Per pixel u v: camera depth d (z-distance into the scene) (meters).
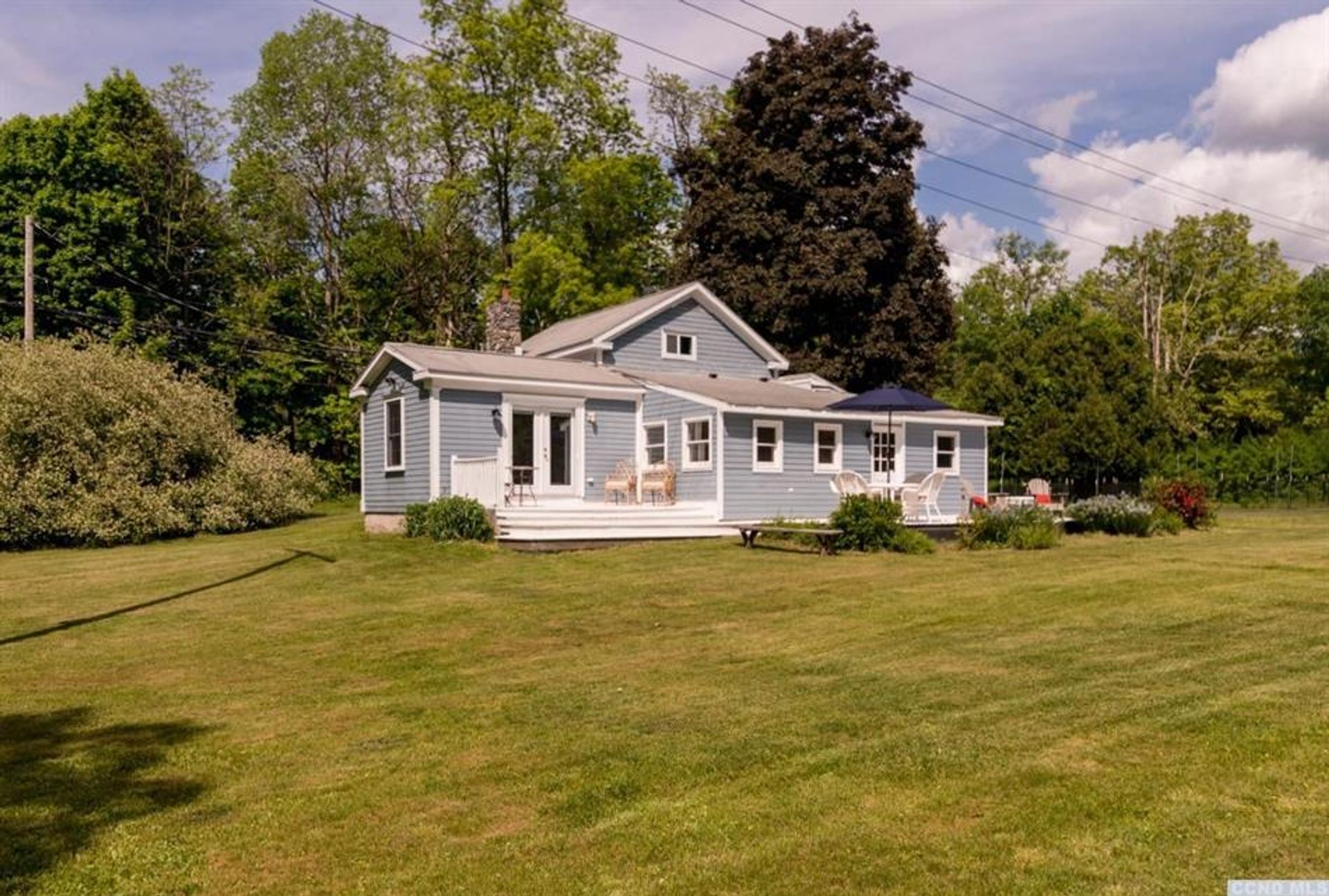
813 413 21.45
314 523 25.92
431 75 38.34
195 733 6.77
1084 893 4.04
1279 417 49.78
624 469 21.70
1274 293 50.28
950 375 50.03
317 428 41.44
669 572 14.27
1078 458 34.12
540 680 8.10
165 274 38.38
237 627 10.66
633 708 7.10
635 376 23.44
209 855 4.70
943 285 35.78
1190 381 52.59
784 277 33.75
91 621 11.11
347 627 10.57
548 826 4.96
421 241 43.56
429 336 44.12
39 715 7.31
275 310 40.78
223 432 25.34
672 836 4.77
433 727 6.78
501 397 20.12
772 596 12.08
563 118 41.53
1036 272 62.66
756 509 21.02
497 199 42.69
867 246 32.84
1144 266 53.91
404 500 20.56
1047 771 5.44
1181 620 9.80
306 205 42.06
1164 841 4.50
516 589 12.86
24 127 36.09
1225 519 26.91
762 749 6.01
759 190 34.41
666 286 41.00
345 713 7.22
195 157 39.56
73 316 34.69
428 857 4.62
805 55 34.88
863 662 8.37
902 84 35.22
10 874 4.51
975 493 24.38
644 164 40.81
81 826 5.09
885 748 5.94
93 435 22.39
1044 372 35.91
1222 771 5.34
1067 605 10.91
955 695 7.12
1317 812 4.76
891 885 4.17
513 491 20.11
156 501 22.41
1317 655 8.04
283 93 42.03
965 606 11.00
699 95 44.41
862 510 17.14
